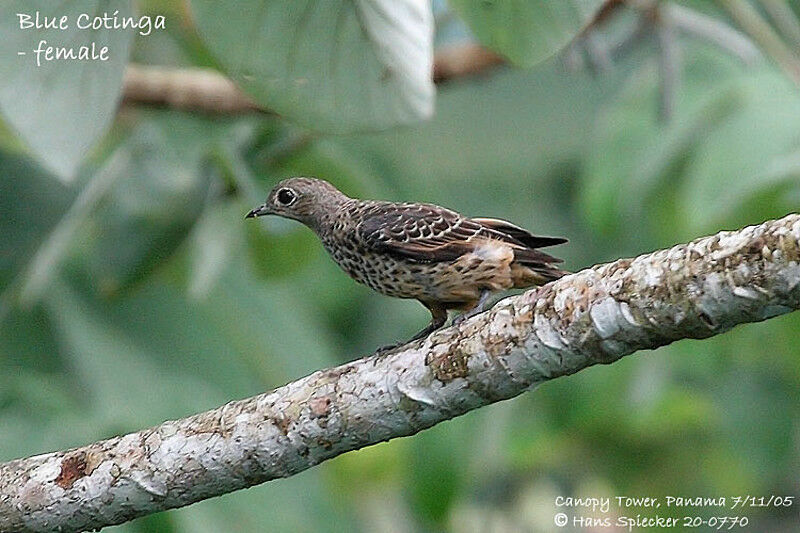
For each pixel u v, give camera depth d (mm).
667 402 16141
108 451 7895
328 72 7875
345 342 15797
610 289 6883
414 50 7781
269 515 12086
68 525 7957
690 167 12789
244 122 12422
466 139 15953
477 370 7277
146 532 10648
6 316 11930
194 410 12219
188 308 12852
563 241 10172
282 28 7762
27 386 11352
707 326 6656
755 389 15414
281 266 13117
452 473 12859
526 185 16047
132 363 12266
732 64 12539
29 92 7719
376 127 8039
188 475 7758
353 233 10188
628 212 13438
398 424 7496
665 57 12078
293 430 7602
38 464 7984
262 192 12453
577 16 7613
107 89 7770
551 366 7121
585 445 16422
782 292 6402
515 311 7188
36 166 11922
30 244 11805
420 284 9945
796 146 11656
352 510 14875
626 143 12922
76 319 12188
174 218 11984
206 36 7801
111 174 11781
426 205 10148
